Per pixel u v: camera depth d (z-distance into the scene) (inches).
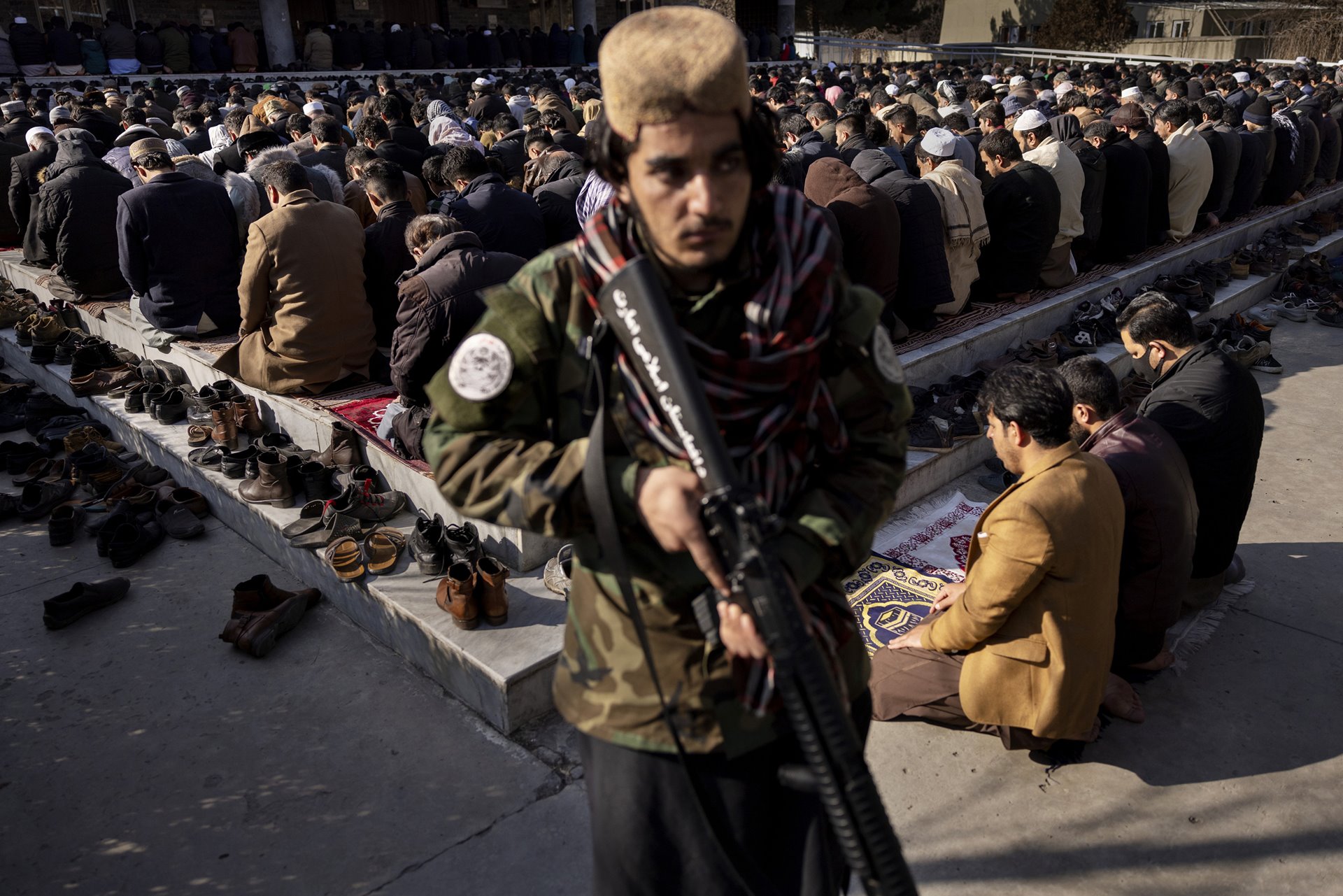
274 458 164.1
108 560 171.5
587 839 105.9
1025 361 221.3
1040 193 232.7
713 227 41.8
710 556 43.4
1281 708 126.0
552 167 258.5
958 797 111.0
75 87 608.1
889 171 218.5
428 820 108.8
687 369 43.0
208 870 102.3
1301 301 312.0
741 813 53.3
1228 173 329.4
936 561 162.7
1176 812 108.1
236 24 827.4
